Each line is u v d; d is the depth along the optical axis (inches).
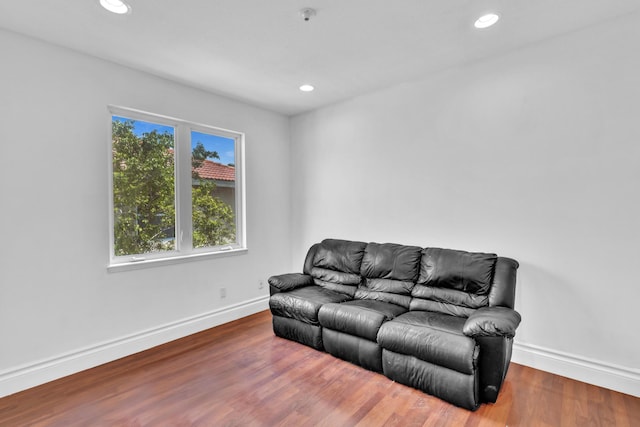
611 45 87.9
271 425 75.1
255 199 155.9
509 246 105.8
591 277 91.9
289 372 98.5
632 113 85.5
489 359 79.9
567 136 94.9
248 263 152.3
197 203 136.6
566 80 94.7
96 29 89.0
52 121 96.0
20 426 75.0
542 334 99.7
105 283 106.7
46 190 95.0
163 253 125.2
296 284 129.9
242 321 143.2
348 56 106.7
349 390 88.7
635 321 86.0
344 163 149.8
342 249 134.8
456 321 92.4
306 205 166.1
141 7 79.3
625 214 86.9
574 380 93.2
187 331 127.6
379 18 85.4
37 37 92.6
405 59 109.3
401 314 104.3
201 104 134.0
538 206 100.2
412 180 128.0
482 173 110.9
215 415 78.7
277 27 89.1
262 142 159.0
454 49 102.9
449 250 109.3
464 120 114.3
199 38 94.5
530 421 75.5
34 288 92.8
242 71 117.1
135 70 114.2
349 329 101.4
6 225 88.5
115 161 112.2
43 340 94.1
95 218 104.6
